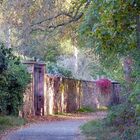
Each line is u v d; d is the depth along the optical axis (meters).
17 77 17.30
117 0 7.33
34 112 20.44
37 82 21.17
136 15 7.92
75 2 15.02
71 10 15.68
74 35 17.69
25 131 13.91
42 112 21.44
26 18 16.23
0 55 13.54
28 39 18.06
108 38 8.51
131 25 8.34
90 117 22.33
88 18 9.90
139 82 7.39
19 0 16.12
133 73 8.82
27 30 16.55
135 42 8.91
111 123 13.80
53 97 23.25
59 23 16.81
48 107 22.44
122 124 12.51
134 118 10.98
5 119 15.76
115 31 8.31
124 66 15.69
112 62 17.28
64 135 12.80
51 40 18.97
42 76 21.70
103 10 8.00
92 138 12.04
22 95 17.95
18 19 16.47
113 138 11.04
